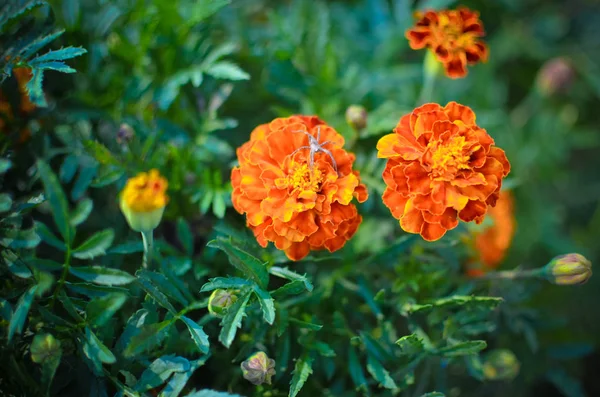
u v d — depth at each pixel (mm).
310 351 296
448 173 275
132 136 320
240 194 284
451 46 322
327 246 286
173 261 303
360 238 350
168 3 342
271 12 389
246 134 378
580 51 501
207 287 271
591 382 438
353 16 442
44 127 330
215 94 349
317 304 312
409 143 282
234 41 386
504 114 451
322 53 385
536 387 426
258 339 293
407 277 318
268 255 301
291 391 280
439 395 288
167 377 268
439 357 307
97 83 353
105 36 357
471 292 328
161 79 354
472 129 283
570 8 532
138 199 266
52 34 303
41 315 276
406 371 300
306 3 394
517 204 446
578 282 305
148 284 275
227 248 271
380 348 303
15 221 283
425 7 428
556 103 475
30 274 272
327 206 276
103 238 275
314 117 300
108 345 280
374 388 314
